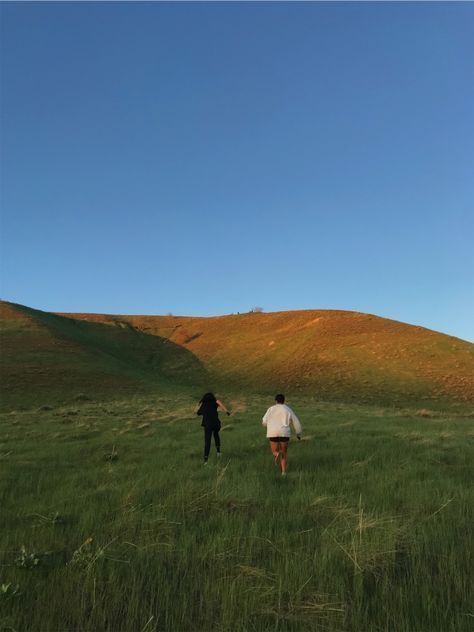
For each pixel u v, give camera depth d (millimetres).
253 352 94812
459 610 3500
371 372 72812
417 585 3891
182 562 4488
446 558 4340
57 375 57906
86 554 4531
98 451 13438
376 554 4344
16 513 6570
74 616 3578
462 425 20641
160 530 5359
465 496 6652
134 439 16078
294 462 10516
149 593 3895
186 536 5133
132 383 59062
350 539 4863
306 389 68500
